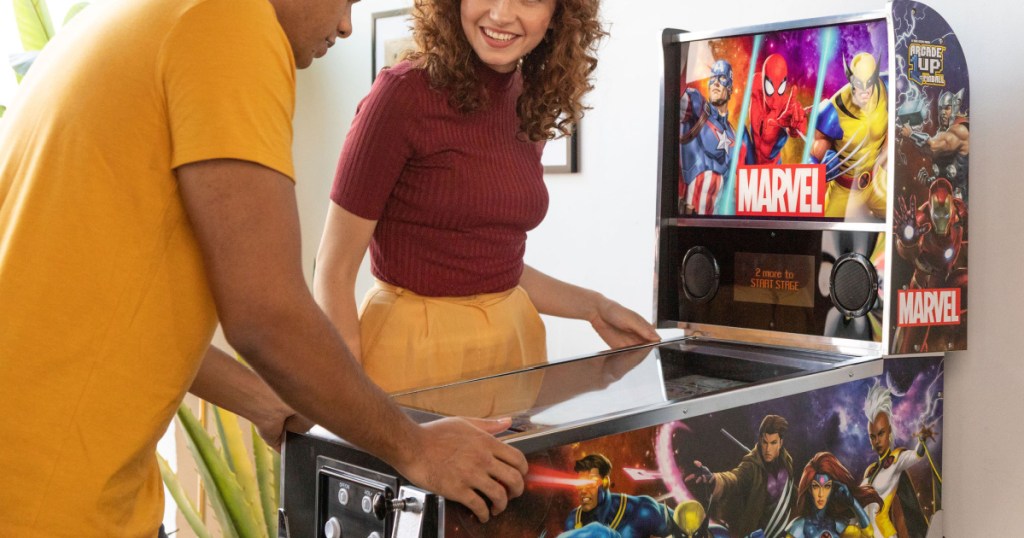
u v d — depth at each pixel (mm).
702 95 1737
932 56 1514
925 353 1533
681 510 1188
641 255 2154
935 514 1601
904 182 1488
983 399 1670
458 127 1534
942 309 1553
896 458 1531
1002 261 1634
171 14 853
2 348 831
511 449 1001
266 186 848
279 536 1190
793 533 1354
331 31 1003
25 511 833
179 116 833
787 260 1634
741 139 1687
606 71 2178
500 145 1592
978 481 1684
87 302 837
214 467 2045
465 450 978
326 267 1537
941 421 1610
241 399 1189
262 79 851
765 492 1303
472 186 1543
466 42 1498
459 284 1582
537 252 2389
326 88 2861
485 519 982
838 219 1563
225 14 848
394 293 1590
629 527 1126
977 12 1631
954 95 1545
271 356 873
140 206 843
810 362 1501
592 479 1089
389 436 950
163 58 840
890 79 1467
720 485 1235
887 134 1487
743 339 1703
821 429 1395
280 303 854
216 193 832
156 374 875
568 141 2258
